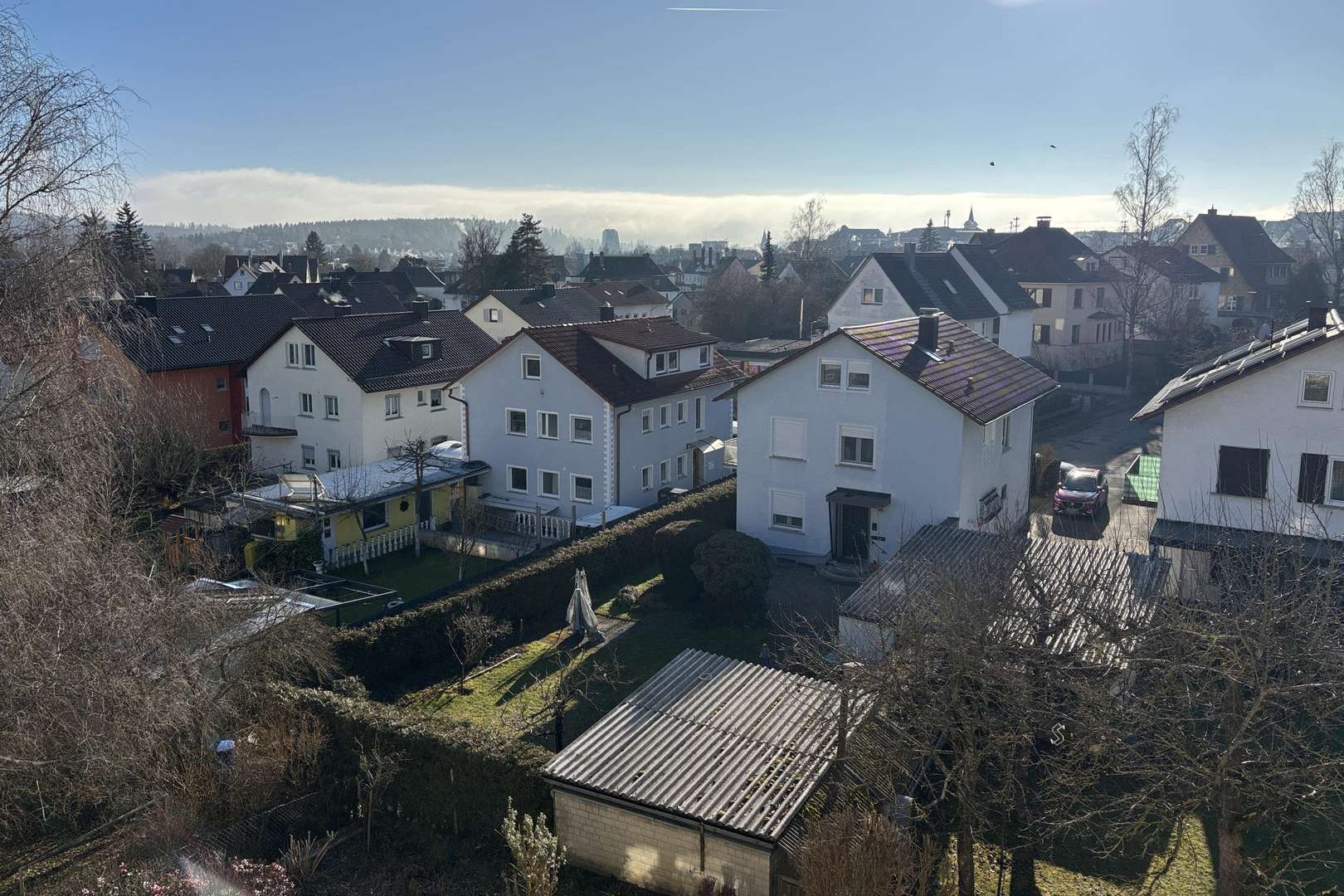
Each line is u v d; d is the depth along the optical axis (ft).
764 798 50.78
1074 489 126.00
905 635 53.06
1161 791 47.98
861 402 102.68
